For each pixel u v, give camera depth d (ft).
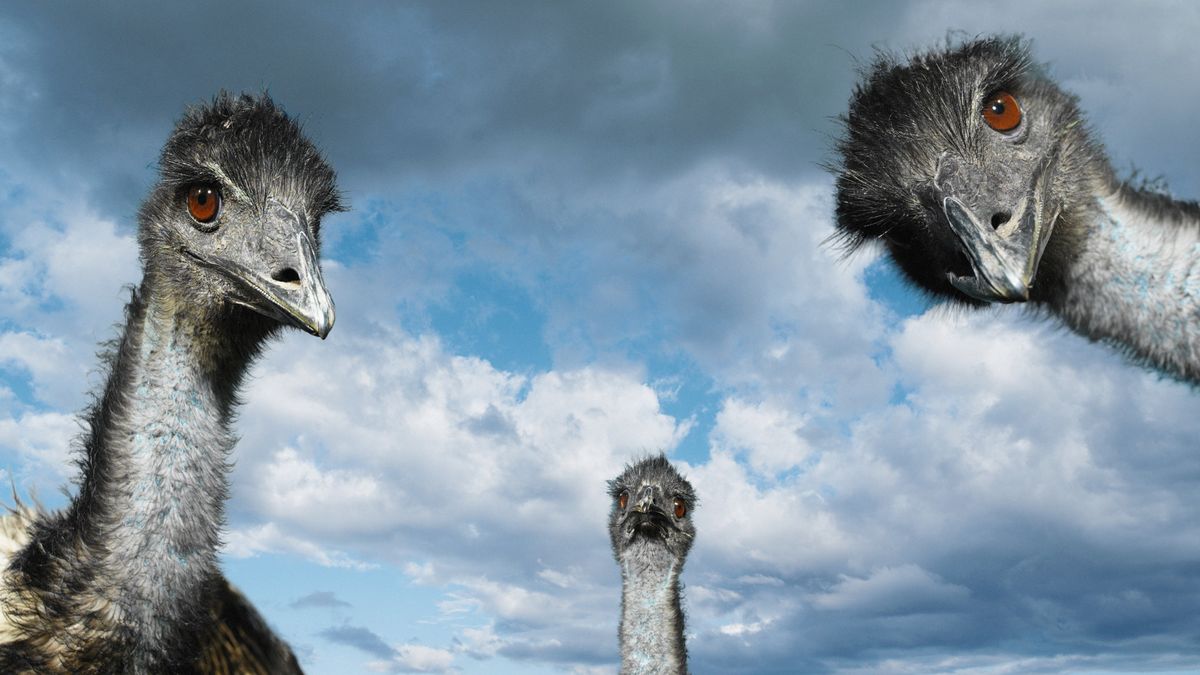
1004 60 5.20
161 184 5.01
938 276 5.41
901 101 5.27
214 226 4.95
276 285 4.88
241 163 4.98
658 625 7.14
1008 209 5.06
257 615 5.07
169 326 4.91
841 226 5.60
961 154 5.14
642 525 7.18
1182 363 5.03
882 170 5.29
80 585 4.71
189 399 4.89
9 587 4.76
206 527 4.86
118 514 4.75
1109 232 5.09
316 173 5.10
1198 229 5.07
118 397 4.84
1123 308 5.08
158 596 4.75
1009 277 4.94
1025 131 5.12
